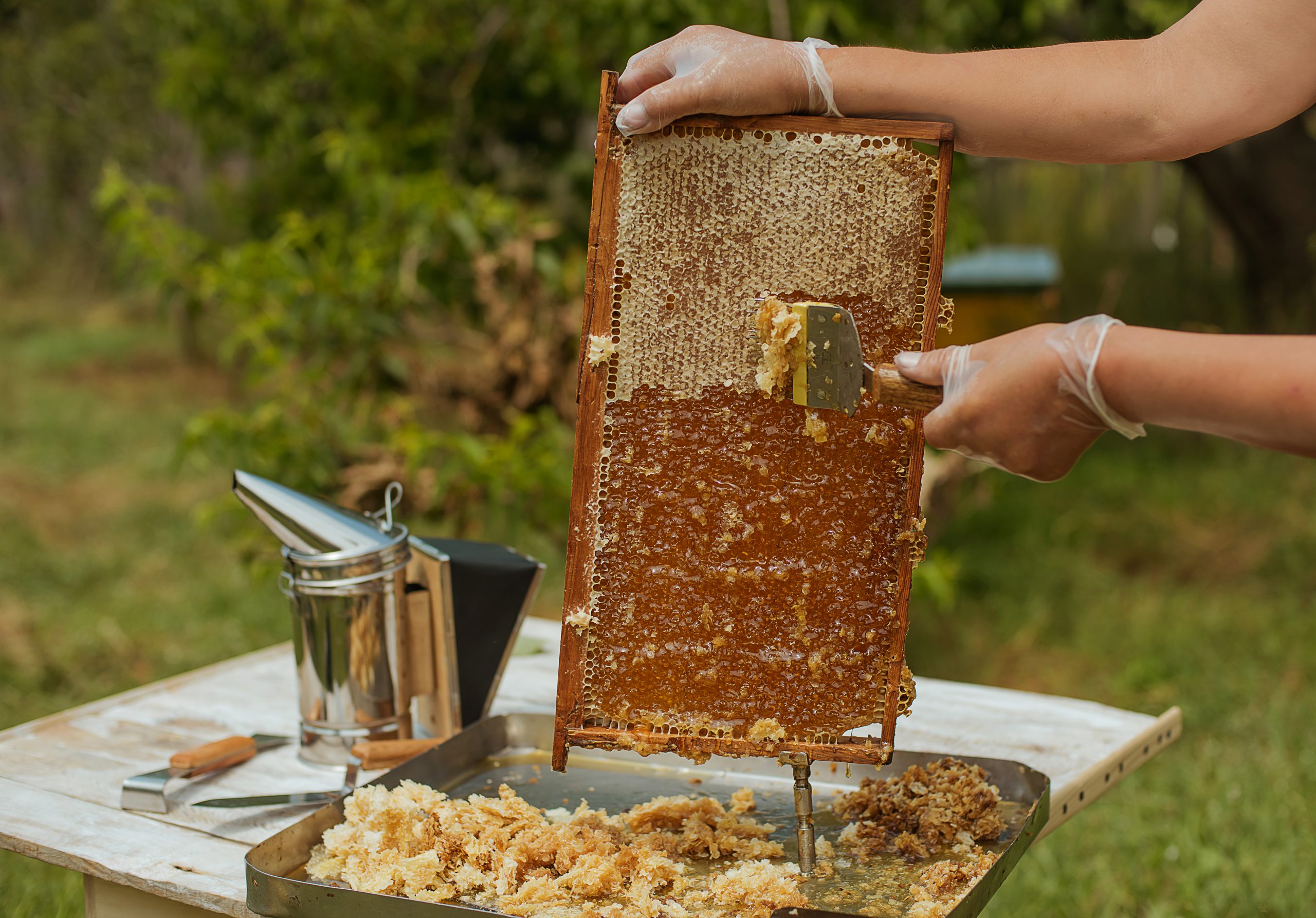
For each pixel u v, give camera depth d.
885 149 1.08
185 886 1.18
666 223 1.10
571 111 4.91
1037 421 0.99
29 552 4.68
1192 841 2.51
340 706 1.50
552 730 1.50
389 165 4.15
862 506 1.15
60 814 1.35
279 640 3.85
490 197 3.57
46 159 10.13
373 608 1.49
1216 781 2.87
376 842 1.18
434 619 1.57
